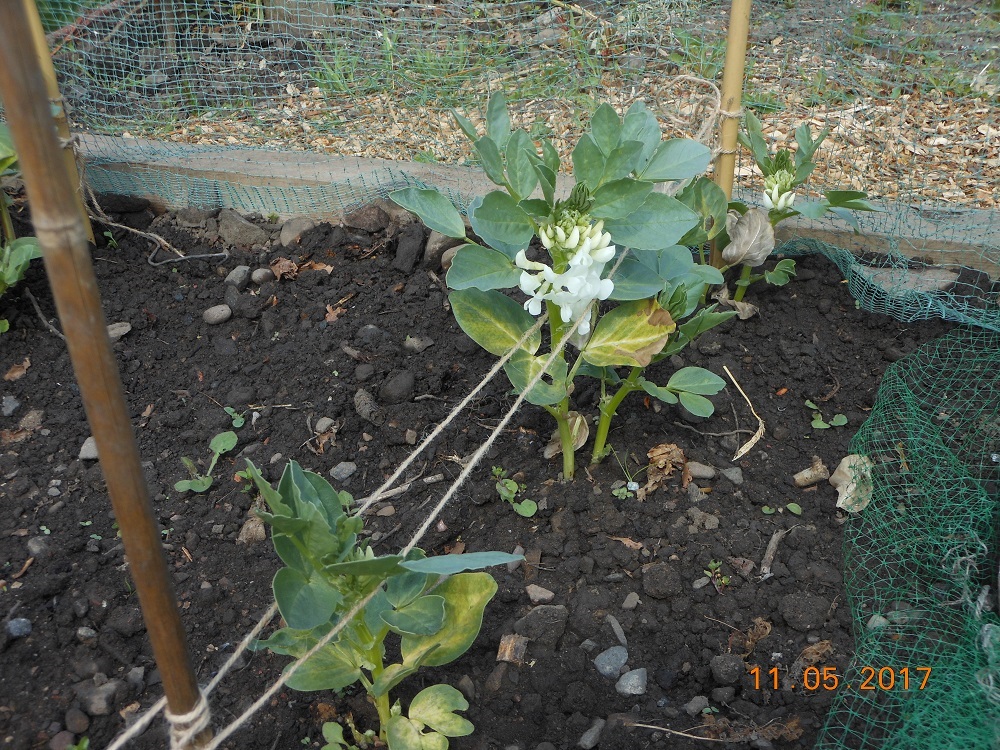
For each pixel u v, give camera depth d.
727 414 0.78
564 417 0.68
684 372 0.70
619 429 0.76
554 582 0.64
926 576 0.64
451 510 0.70
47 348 0.85
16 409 0.79
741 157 1.15
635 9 1.34
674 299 0.65
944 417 0.76
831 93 1.27
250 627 0.61
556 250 0.58
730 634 0.61
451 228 0.62
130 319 0.90
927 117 1.24
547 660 0.59
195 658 0.59
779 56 1.31
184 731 0.43
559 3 1.33
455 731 0.51
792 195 0.82
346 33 1.40
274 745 0.54
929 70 1.27
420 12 1.40
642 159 0.64
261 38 1.41
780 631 0.61
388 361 0.84
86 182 0.97
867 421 0.76
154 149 1.07
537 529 0.68
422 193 0.63
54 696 0.56
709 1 1.35
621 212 0.57
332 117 1.29
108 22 1.25
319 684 0.50
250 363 0.85
